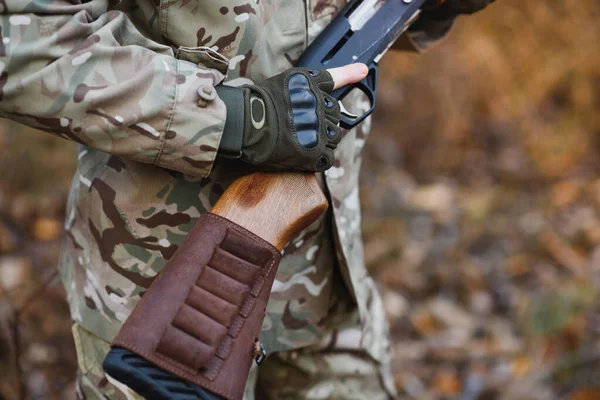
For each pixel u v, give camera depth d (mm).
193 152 1139
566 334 2592
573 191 3713
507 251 3219
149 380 1085
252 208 1220
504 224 3412
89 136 1105
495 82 4344
